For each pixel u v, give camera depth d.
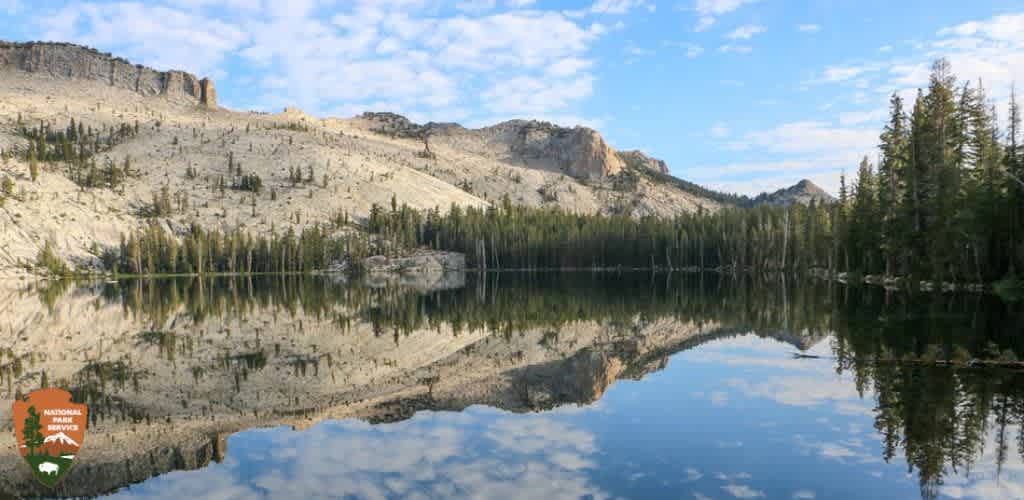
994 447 14.41
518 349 36.56
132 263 174.50
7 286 128.00
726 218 166.00
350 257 194.38
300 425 19.48
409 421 19.72
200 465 15.49
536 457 15.25
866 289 68.50
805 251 117.81
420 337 42.44
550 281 126.94
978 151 65.44
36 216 180.12
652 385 24.19
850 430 16.38
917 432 15.77
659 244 173.00
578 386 24.95
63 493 13.77
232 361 32.78
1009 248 55.06
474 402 22.56
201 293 100.62
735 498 12.04
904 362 24.97
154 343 40.06
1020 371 22.27
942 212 59.47
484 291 96.81
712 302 66.00
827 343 31.56
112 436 18.58
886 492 12.12
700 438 16.42
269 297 88.75
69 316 61.12
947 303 46.56
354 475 14.26
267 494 13.15
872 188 82.94
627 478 13.45
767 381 23.72
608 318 53.12
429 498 12.51
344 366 31.11
